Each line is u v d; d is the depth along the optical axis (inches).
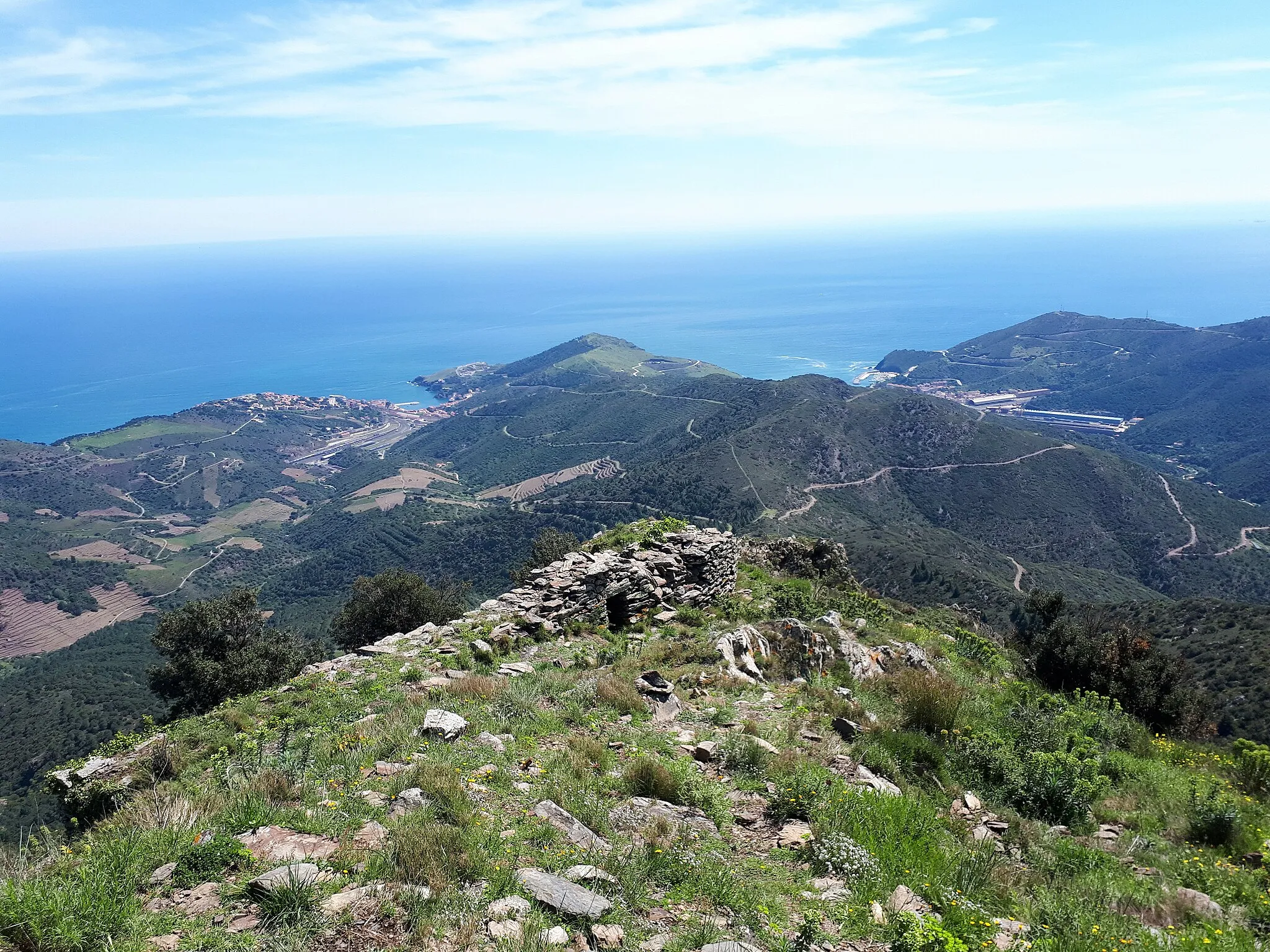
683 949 223.0
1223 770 555.8
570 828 299.3
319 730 425.1
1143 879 339.3
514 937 214.7
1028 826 395.5
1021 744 502.0
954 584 3592.5
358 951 203.5
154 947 199.8
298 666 1219.2
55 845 273.4
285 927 209.3
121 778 394.3
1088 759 483.5
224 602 1230.3
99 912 210.1
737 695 552.1
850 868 293.6
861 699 576.4
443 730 407.5
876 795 378.3
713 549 922.1
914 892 284.5
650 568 855.7
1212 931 278.4
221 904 223.1
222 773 361.7
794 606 841.5
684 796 358.9
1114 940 263.3
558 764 375.9
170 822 283.3
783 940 234.4
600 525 6018.7
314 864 241.0
